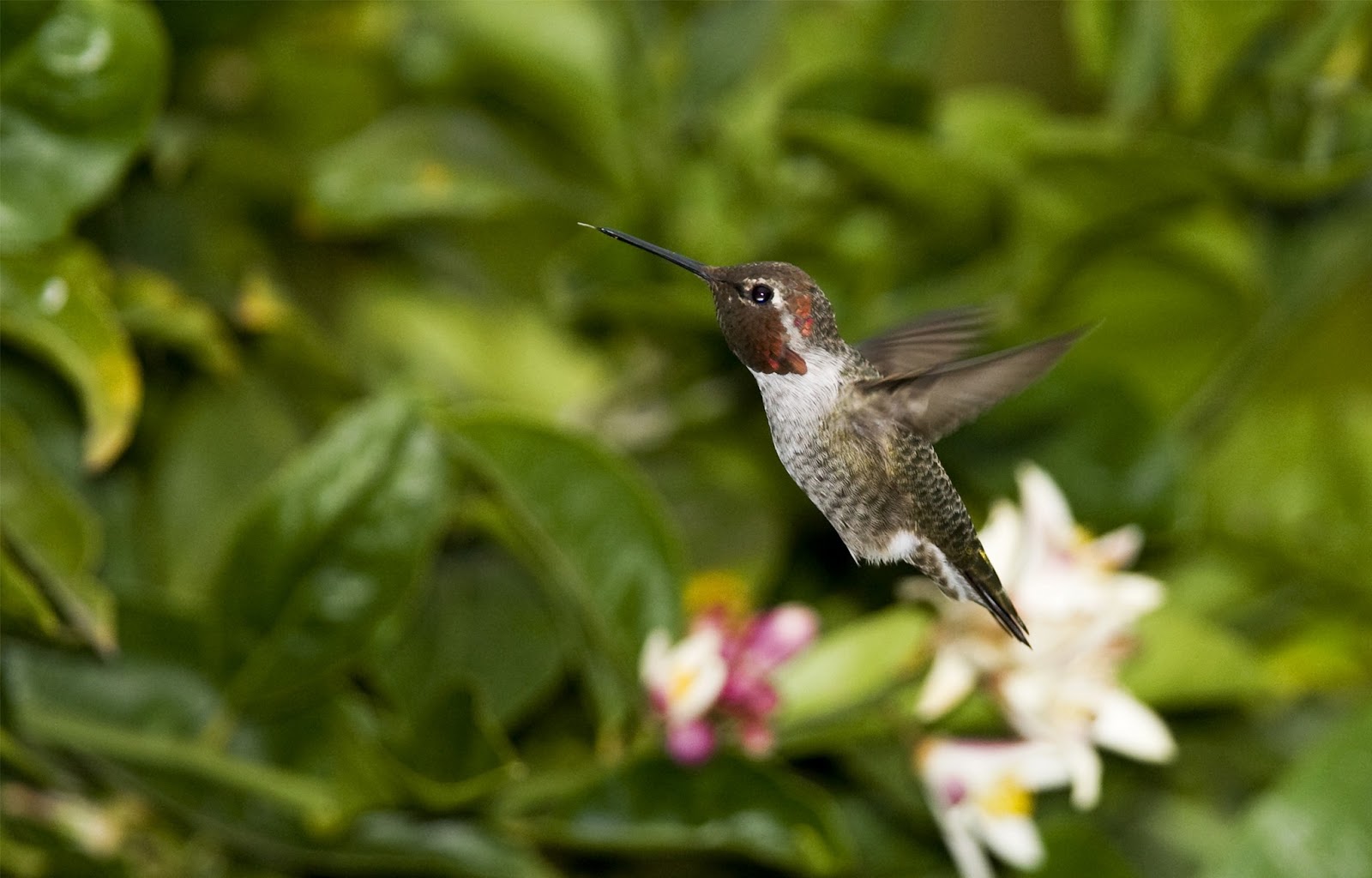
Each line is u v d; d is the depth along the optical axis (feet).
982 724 9.31
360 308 9.52
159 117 9.36
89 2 9.14
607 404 9.49
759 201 9.45
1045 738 9.25
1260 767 9.52
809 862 9.21
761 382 9.25
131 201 9.36
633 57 9.47
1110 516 9.45
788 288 9.24
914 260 9.45
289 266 9.50
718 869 9.43
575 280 9.40
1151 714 9.29
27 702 9.21
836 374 9.24
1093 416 9.45
